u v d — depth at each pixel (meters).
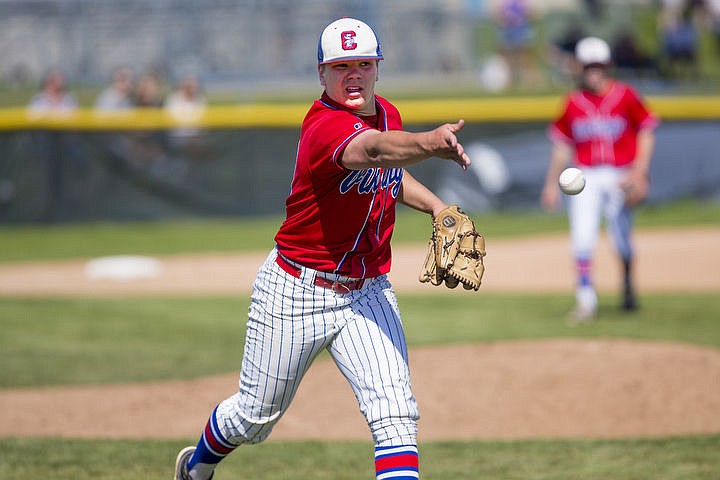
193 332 29.09
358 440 18.30
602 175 28.42
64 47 70.81
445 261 11.51
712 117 54.84
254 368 12.50
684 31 73.19
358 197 11.59
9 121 51.31
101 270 40.28
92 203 52.22
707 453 16.77
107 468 16.34
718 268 39.41
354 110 11.68
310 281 11.93
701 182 54.62
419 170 52.66
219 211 52.75
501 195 53.50
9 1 70.69
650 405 20.00
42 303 34.25
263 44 70.75
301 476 15.97
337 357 12.21
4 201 51.75
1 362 25.12
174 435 18.70
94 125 51.66
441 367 23.33
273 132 52.66
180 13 70.62
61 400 21.36
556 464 16.41
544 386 21.52
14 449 17.50
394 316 12.32
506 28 74.25
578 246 28.95
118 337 28.48
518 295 35.09
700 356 23.48
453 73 73.12
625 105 28.14
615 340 25.59
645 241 46.12
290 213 12.02
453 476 15.78
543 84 73.44
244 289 37.03
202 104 60.34
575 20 79.19
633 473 15.71
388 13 72.56
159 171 52.28
